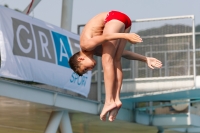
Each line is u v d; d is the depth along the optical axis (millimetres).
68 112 65250
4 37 50031
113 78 20609
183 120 80875
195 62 66125
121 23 20422
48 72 55875
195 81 66062
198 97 74500
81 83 62031
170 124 81250
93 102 64938
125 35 19250
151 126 82750
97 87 70688
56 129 64000
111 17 20531
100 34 20547
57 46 57844
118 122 77562
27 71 52469
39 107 60062
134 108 77062
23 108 62562
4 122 80125
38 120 75750
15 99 52438
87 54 21125
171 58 67375
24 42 52469
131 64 70562
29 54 53031
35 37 54250
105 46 20484
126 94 70688
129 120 76062
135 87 70062
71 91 66500
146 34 67875
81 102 62500
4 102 57781
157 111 82375
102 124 81125
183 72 66750
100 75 70812
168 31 67125
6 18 50719
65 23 67188
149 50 67875
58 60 57750
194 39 65812
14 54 50875
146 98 73562
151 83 69125
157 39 67500
